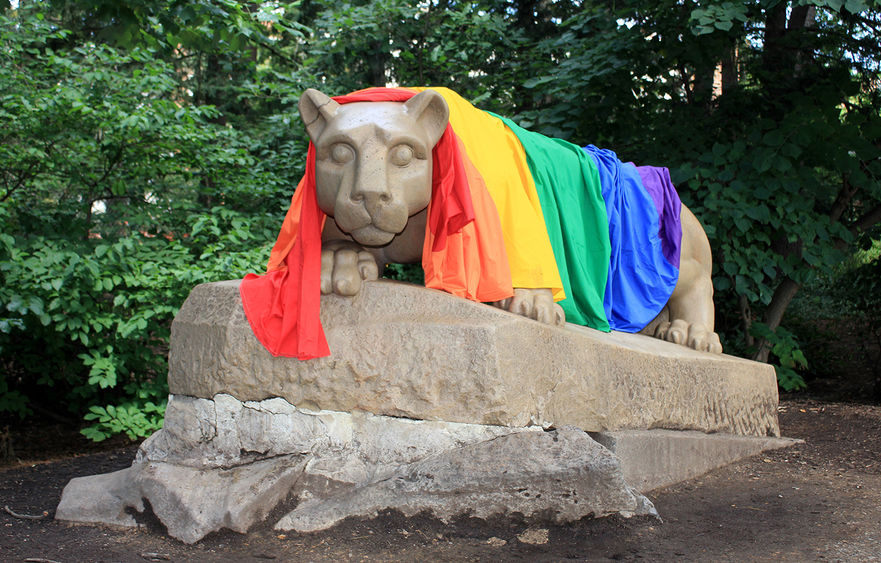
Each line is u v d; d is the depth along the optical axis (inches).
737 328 309.4
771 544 116.8
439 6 358.0
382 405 131.6
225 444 138.1
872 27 284.2
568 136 275.6
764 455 189.5
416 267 317.1
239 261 220.8
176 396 144.8
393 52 344.5
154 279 222.4
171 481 129.8
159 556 114.5
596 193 175.5
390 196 124.0
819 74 286.5
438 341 129.3
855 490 152.6
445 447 129.0
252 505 123.8
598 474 121.5
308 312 131.6
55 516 135.3
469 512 121.1
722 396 183.0
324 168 127.8
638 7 270.5
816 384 345.1
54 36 259.8
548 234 159.8
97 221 259.0
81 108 225.9
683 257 201.8
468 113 152.2
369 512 122.1
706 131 280.5
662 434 157.3
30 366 250.7
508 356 128.2
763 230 279.1
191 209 265.4
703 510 136.7
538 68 309.6
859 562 108.7
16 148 238.1
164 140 252.4
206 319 141.3
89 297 221.3
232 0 217.9
